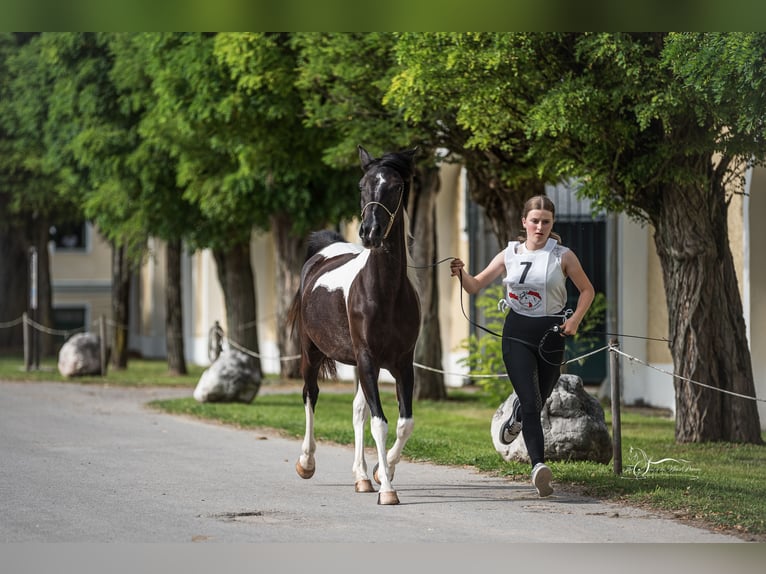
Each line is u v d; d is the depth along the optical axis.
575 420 13.14
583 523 9.66
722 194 16.25
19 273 45.88
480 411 22.45
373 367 10.73
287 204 26.03
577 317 10.41
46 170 34.16
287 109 21.38
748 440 16.08
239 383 22.22
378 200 10.41
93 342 30.58
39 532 9.30
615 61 13.88
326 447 15.39
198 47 22.23
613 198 15.92
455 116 16.83
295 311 12.85
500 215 19.42
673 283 16.22
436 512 10.20
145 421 18.95
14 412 20.33
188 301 45.66
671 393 22.88
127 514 10.10
